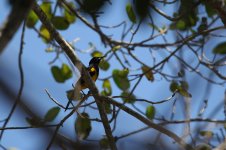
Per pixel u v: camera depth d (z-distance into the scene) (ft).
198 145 25.46
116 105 30.50
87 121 35.45
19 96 12.15
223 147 22.48
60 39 31.45
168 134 23.56
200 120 27.50
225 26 32.09
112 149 30.48
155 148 15.49
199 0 29.66
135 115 28.89
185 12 29.89
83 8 19.22
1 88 11.18
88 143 13.79
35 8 31.24
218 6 31.27
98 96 30.81
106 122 30.86
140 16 16.70
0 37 12.91
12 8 13.04
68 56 31.35
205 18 39.58
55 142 15.10
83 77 31.04
